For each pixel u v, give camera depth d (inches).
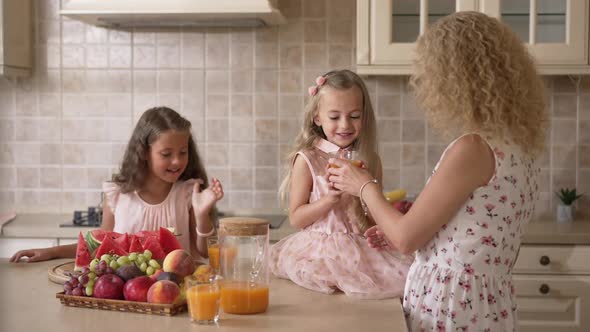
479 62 62.6
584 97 130.8
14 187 138.6
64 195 138.0
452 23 64.6
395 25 119.6
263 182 135.4
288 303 66.1
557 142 131.7
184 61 134.8
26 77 136.8
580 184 131.9
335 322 59.5
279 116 134.3
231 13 117.2
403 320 60.2
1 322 58.3
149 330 56.4
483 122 63.3
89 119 136.7
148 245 70.3
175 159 90.2
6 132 137.9
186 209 95.1
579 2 116.8
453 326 65.2
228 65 134.3
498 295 65.6
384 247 75.9
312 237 78.2
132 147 91.9
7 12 127.0
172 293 60.9
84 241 73.5
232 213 134.6
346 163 70.0
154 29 134.9
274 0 120.3
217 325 58.2
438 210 62.8
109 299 62.3
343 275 71.7
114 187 94.4
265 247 63.0
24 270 79.0
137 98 135.8
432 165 132.7
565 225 123.1
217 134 135.3
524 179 65.1
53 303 64.9
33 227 121.0
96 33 135.7
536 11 117.6
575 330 113.8
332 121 81.7
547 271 113.7
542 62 117.8
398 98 132.5
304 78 133.6
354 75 83.7
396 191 122.3
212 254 72.2
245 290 61.7
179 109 135.4
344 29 132.6
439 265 66.3
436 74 63.6
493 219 64.0
